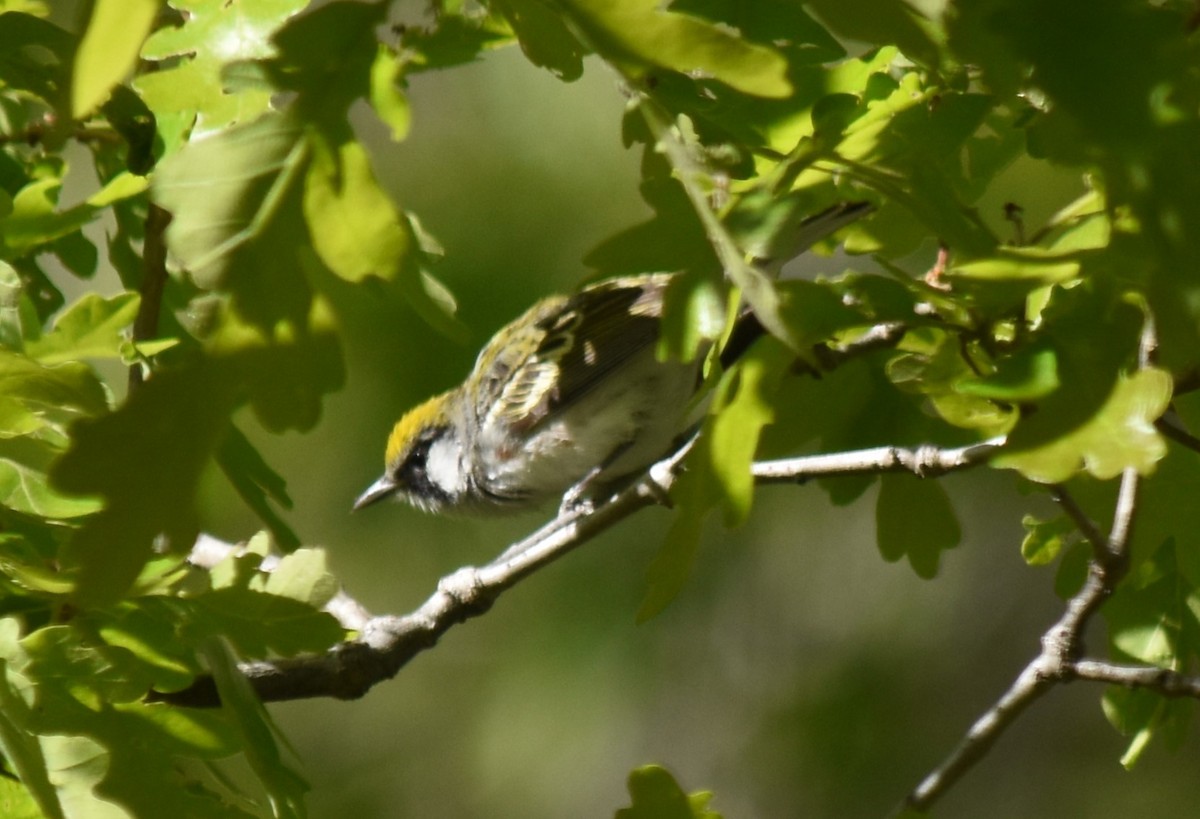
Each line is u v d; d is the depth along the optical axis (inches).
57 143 228.2
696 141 194.1
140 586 185.6
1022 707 246.2
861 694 625.0
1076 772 646.5
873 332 244.8
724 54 144.3
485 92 534.9
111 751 185.9
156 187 161.9
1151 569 250.8
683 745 611.2
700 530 198.1
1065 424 176.6
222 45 179.9
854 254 229.3
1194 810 611.2
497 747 582.2
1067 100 140.3
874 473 259.3
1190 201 141.4
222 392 157.8
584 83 524.7
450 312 234.2
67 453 154.1
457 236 510.0
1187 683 234.2
